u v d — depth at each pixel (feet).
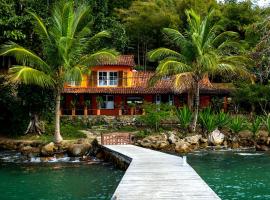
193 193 46.26
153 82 129.70
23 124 127.24
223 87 158.20
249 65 130.21
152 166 67.72
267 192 60.70
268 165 86.12
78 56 111.04
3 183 68.95
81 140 106.83
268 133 120.47
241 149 115.65
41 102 126.11
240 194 59.47
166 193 46.29
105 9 152.97
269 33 101.09
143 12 180.75
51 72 108.68
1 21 104.32
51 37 108.37
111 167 86.48
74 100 149.59
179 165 69.00
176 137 116.57
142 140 114.32
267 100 135.64
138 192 46.83
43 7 122.42
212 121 121.08
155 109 132.26
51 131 128.88
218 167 83.66
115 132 129.08
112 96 158.92
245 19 175.52
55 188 64.59
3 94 128.16
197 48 123.95
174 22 175.63
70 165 89.56
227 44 129.29
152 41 189.67
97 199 57.06
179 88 130.41
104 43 148.56
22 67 101.86
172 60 125.70
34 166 87.97
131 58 162.30
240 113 148.25
